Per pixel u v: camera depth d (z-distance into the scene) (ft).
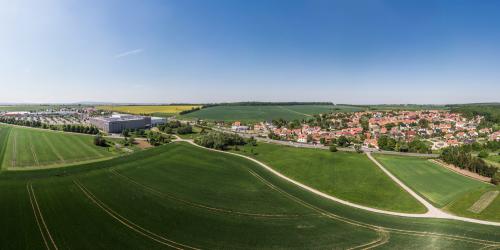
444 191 311.68
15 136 551.18
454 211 262.26
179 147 498.69
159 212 234.58
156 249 178.19
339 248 187.21
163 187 294.66
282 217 239.50
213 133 573.74
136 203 249.34
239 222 224.94
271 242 193.57
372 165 406.62
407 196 299.79
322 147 555.69
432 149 583.58
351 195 305.94
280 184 335.06
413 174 367.45
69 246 176.24
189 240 192.13
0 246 172.65
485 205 266.16
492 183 331.77
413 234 211.82
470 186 324.60
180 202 258.57
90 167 344.49
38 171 321.11
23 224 200.54
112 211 229.66
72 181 291.79
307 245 190.49
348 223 233.14
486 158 457.27
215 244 188.14
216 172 366.43
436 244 194.39
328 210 262.47
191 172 357.61
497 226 226.58
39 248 172.14
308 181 350.84
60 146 469.98
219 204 260.01
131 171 339.98
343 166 404.57
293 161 433.48
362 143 608.19
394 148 536.83
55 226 200.03
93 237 188.65
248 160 442.91
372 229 221.46
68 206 233.76
